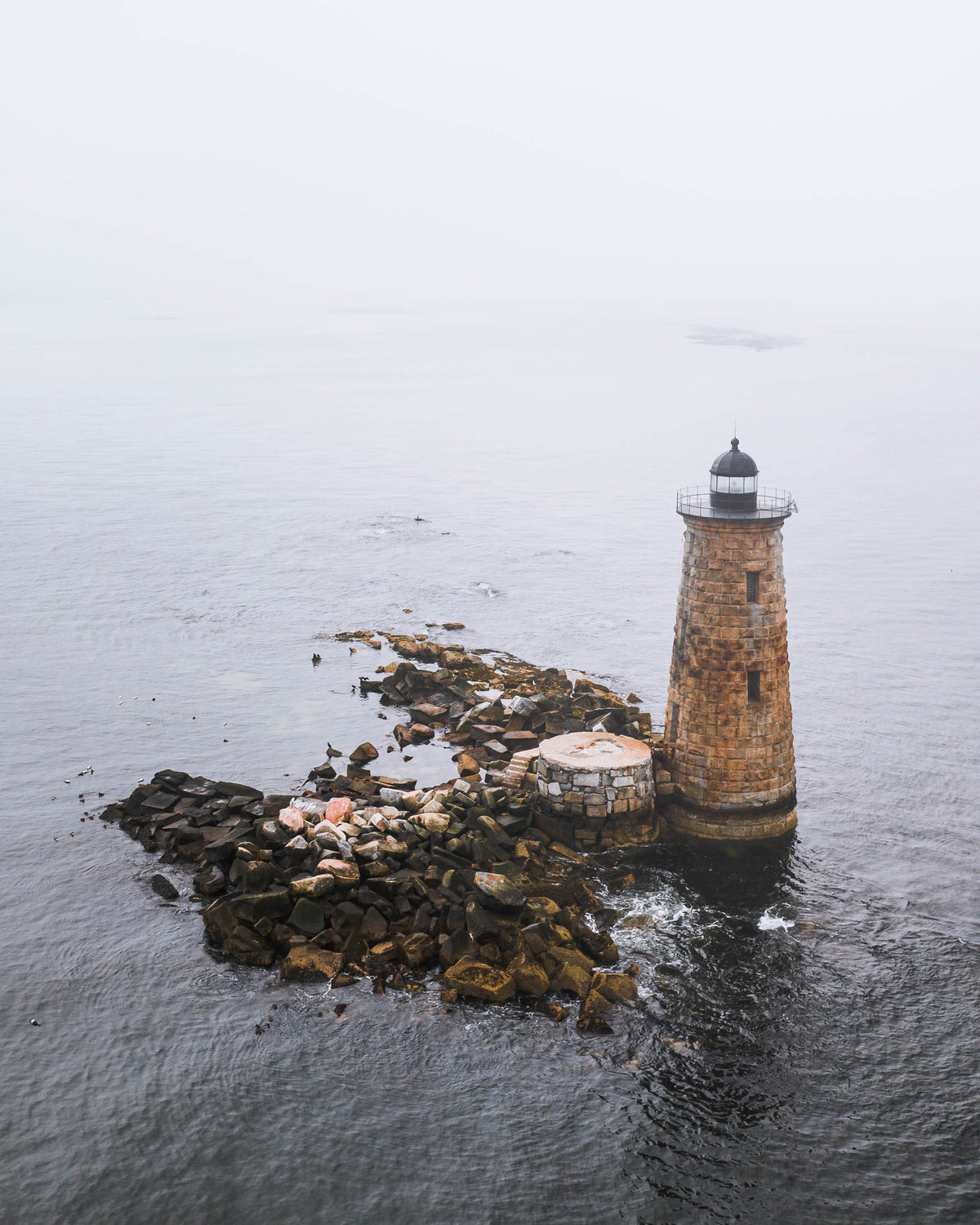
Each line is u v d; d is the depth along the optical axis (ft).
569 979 146.20
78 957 152.66
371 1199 118.52
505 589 346.95
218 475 547.49
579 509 480.23
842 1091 132.26
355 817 172.96
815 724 240.32
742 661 179.01
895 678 270.26
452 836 170.91
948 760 221.87
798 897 171.73
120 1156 122.72
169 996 145.18
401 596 337.31
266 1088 131.23
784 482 547.08
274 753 218.79
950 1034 141.69
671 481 550.36
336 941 152.15
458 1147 124.36
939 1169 122.11
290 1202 118.01
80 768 211.41
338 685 257.34
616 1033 139.85
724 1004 146.30
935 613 324.39
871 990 149.89
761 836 185.37
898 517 461.37
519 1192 119.34
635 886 173.06
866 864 181.88
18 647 282.56
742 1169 122.11
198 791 189.78
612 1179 120.88
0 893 167.22
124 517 441.68
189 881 170.09
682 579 184.44
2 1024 140.26
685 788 185.78
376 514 460.55
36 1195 118.01
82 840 183.01
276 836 166.30
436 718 231.71
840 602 336.49
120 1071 133.49
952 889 175.22
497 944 151.12
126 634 295.48
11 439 640.99
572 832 182.91
